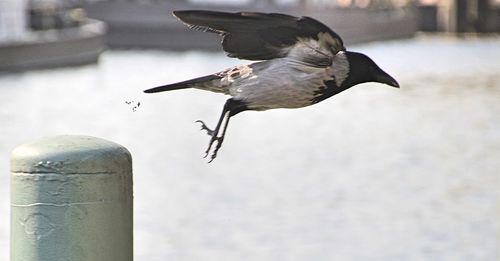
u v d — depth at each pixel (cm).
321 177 2438
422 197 2206
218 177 2420
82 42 5612
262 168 2547
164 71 5391
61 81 4769
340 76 634
